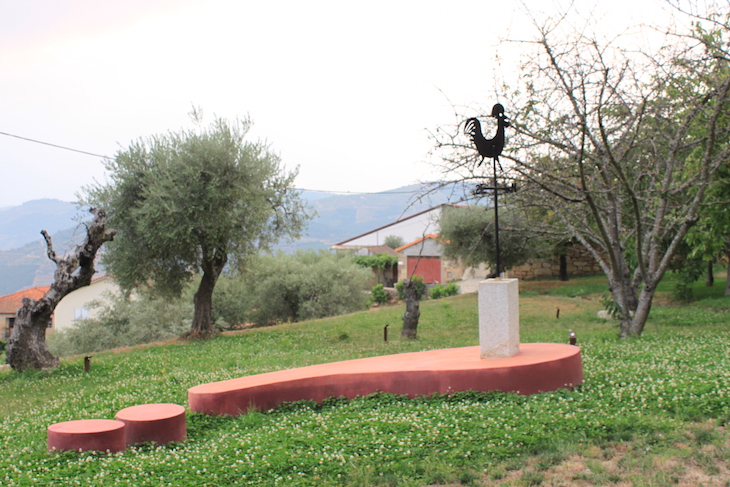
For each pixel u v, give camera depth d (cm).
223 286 3616
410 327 1912
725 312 2022
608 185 1356
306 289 3728
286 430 720
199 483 547
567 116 1323
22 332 1550
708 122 1319
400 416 741
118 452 672
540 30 1264
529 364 809
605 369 973
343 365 993
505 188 959
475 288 4312
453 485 524
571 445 585
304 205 2378
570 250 3741
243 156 2089
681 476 502
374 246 6669
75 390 1278
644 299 1473
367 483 529
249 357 1650
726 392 709
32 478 568
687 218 1383
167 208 1922
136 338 3195
